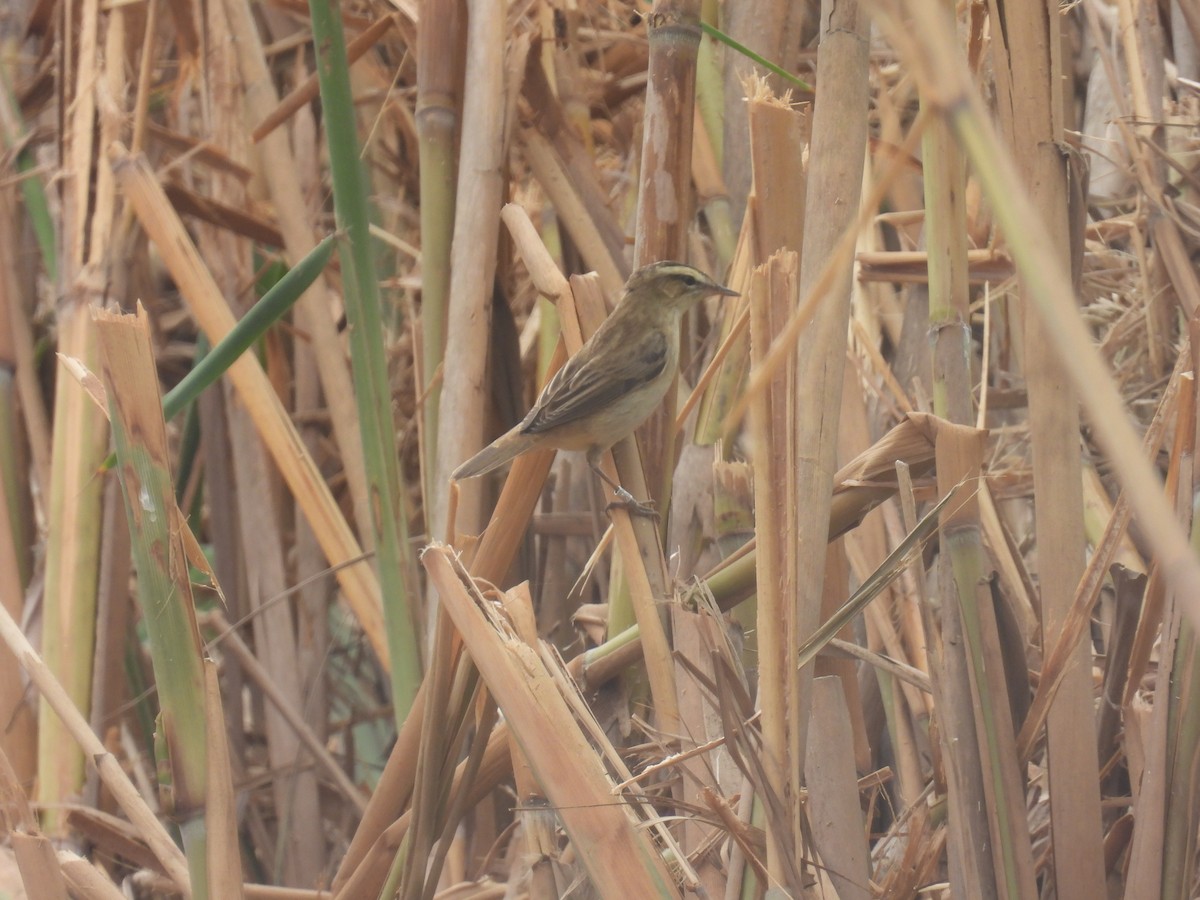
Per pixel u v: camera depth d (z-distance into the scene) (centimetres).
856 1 534
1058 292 221
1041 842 688
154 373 523
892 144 586
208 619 1052
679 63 663
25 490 977
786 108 580
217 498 1130
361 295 764
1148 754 546
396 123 1219
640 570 640
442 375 829
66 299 869
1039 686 565
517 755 618
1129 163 1021
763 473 484
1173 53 1202
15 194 1048
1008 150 565
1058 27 560
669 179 675
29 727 816
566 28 1019
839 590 658
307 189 1261
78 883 616
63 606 810
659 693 606
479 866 889
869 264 962
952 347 590
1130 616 633
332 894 686
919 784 746
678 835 607
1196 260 952
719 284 749
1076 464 572
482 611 521
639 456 709
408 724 668
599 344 710
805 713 527
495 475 877
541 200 1047
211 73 1116
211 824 545
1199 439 535
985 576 560
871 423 983
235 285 1129
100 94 932
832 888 558
